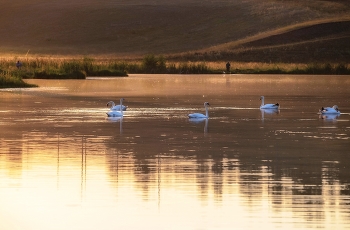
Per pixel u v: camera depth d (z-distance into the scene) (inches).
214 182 1573.6
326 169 1740.9
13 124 2778.1
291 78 7667.3
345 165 1798.7
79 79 7037.4
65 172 1681.8
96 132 2514.8
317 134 2482.8
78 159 1876.2
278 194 1454.2
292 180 1600.6
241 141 2277.3
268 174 1672.0
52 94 4687.5
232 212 1312.7
